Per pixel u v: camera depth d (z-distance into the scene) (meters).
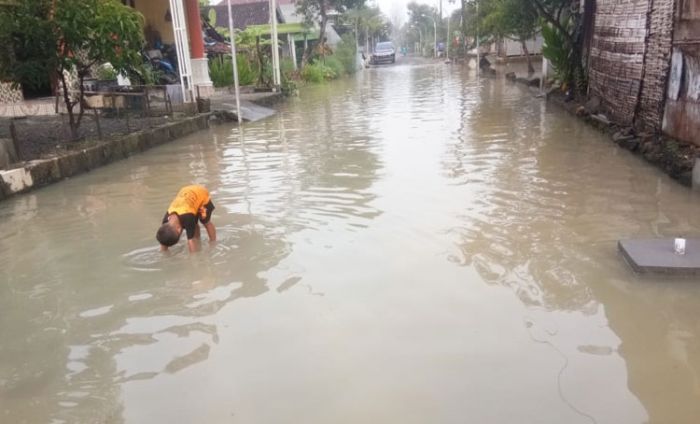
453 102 19.42
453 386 3.49
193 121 14.59
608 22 12.79
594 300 4.55
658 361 3.70
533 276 5.01
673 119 8.91
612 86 12.31
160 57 20.23
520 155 9.98
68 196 8.45
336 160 10.25
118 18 10.13
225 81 24.06
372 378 3.61
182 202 5.77
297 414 3.30
